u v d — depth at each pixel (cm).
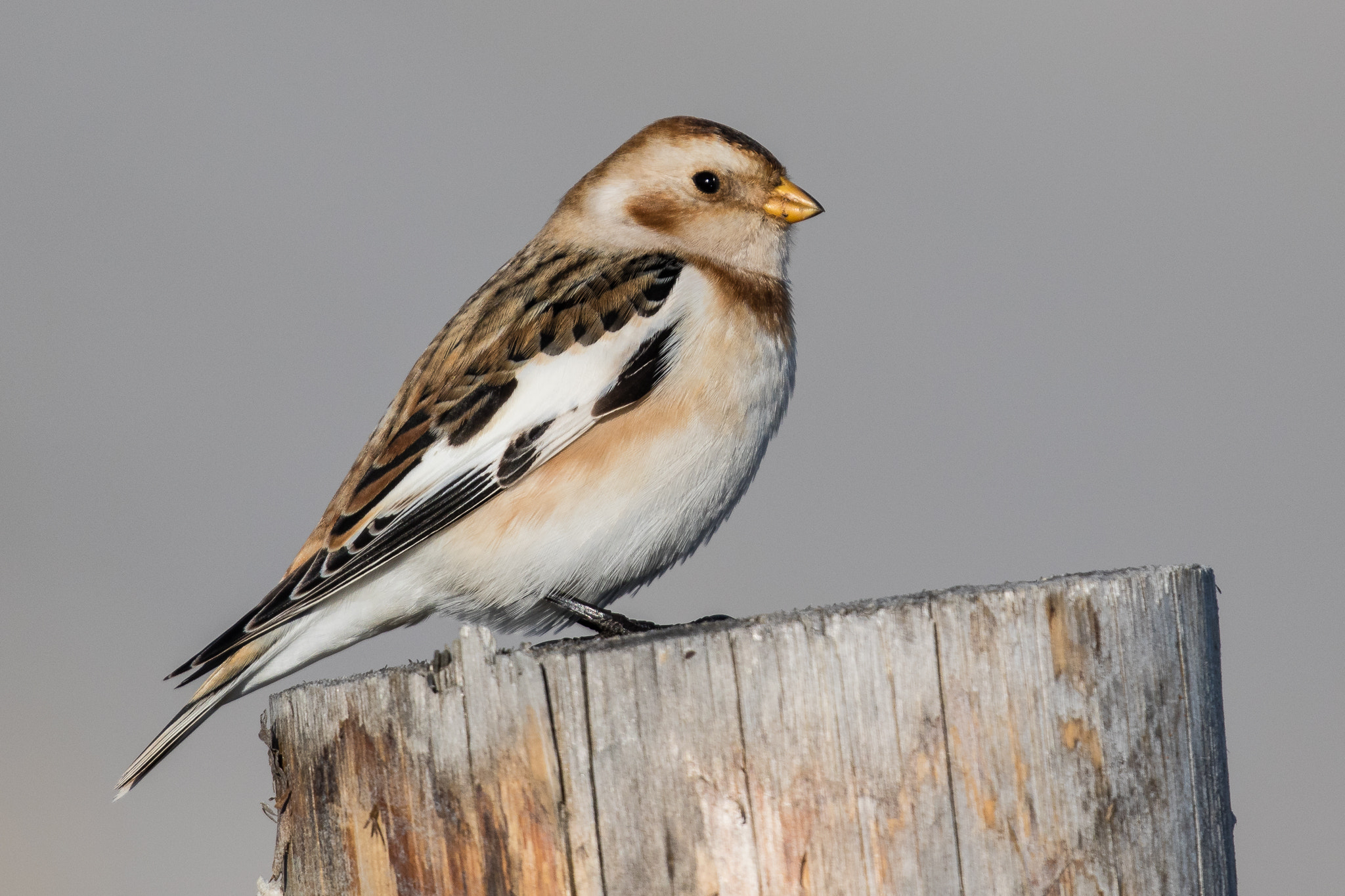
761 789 512
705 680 516
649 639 533
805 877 510
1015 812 517
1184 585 555
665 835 514
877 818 511
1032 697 521
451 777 541
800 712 512
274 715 591
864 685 514
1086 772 523
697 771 514
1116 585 535
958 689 517
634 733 517
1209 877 550
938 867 511
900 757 512
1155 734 536
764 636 516
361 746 561
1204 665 561
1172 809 537
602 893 517
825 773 511
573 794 521
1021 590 526
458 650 540
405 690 552
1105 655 529
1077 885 518
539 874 525
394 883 552
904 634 516
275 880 597
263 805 636
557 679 523
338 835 570
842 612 529
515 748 528
